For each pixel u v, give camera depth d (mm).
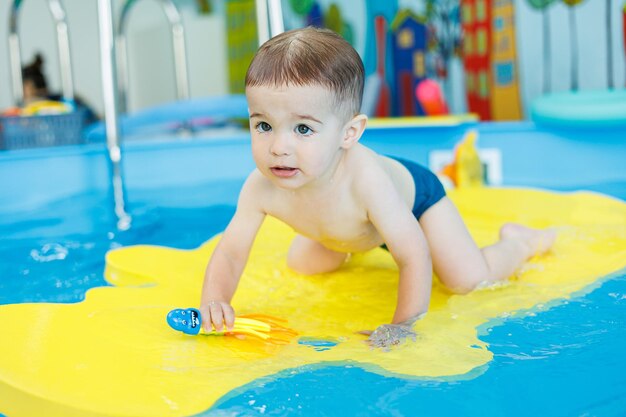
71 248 2195
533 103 3062
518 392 1084
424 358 1227
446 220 1650
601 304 1480
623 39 3557
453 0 4105
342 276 1791
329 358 1238
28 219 2586
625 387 1086
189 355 1247
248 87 1282
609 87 3627
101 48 2672
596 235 2055
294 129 1273
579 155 2990
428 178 1682
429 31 4152
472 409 1037
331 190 1465
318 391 1104
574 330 1339
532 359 1207
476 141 2908
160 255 1997
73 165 2959
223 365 1206
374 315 1510
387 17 4219
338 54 1307
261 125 1293
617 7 3574
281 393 1102
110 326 1378
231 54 5320
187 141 3166
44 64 5625
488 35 3873
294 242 1836
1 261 2066
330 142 1308
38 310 1458
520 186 2902
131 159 3094
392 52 4227
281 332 1375
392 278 1771
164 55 5809
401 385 1120
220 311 1358
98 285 1823
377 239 1597
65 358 1205
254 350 1282
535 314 1440
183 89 4078
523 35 3885
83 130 3502
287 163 1281
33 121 3344
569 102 2961
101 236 2330
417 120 3090
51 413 1064
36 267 1997
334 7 4375
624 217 2287
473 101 4043
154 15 5852
